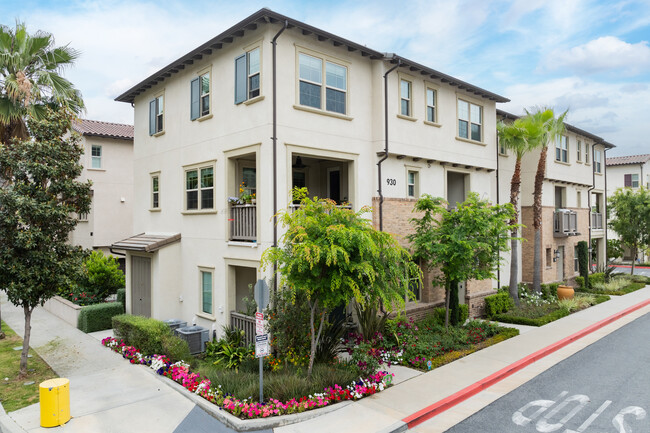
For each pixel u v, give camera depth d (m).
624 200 28.80
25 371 10.71
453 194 18.83
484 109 18.58
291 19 11.65
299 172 15.97
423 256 13.67
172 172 15.97
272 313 10.87
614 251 39.25
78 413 8.55
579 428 7.98
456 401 9.14
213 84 13.95
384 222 14.42
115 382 10.25
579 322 16.19
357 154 13.95
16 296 10.31
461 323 15.02
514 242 18.47
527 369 11.28
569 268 24.45
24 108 14.02
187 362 11.11
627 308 18.88
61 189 10.98
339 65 13.55
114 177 23.58
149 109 17.38
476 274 13.12
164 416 8.44
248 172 14.08
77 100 15.57
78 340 13.90
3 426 8.05
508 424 8.17
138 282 16.16
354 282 8.69
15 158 10.79
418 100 15.55
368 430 7.76
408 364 11.30
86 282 18.00
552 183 22.94
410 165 15.50
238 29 12.22
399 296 9.54
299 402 8.62
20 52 14.45
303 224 9.01
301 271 8.61
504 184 20.73
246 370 10.49
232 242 12.99
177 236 15.27
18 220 10.27
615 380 10.41
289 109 12.22
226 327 12.77
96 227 22.91
